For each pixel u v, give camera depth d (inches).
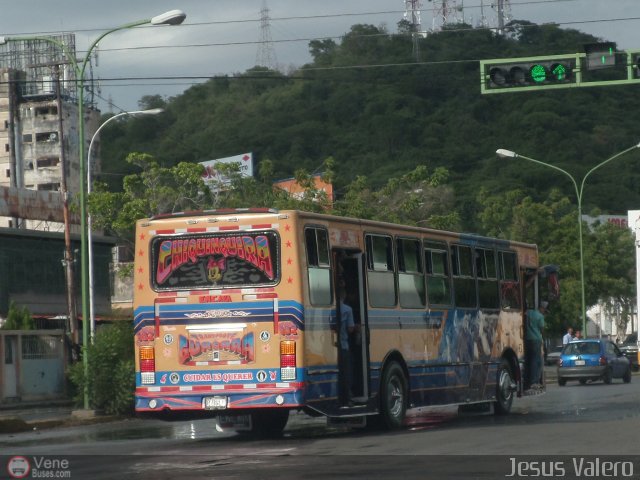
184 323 853.8
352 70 6579.7
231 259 848.3
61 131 2363.4
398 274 948.6
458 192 4985.2
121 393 1418.6
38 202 2731.3
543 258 3353.8
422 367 971.3
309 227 849.5
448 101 6166.3
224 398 838.5
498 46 6786.4
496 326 1127.0
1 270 2294.5
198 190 2262.6
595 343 2042.3
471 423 994.7
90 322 1770.4
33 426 1282.0
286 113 6141.7
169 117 6550.2
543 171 5324.8
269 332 832.9
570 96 6092.5
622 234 3727.9
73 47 4931.1
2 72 5123.0
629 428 853.2
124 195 2203.5
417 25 6963.6
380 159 5546.3
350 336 890.7
